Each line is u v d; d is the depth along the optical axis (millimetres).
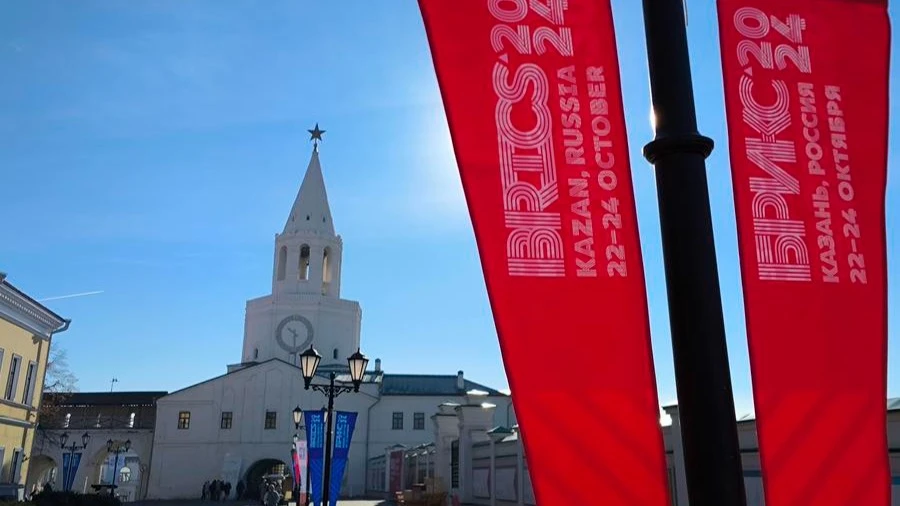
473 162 4223
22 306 28719
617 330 4070
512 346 4004
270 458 61375
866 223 4539
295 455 31203
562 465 3896
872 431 4254
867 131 4664
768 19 4688
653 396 4008
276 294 68812
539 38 4395
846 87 4707
